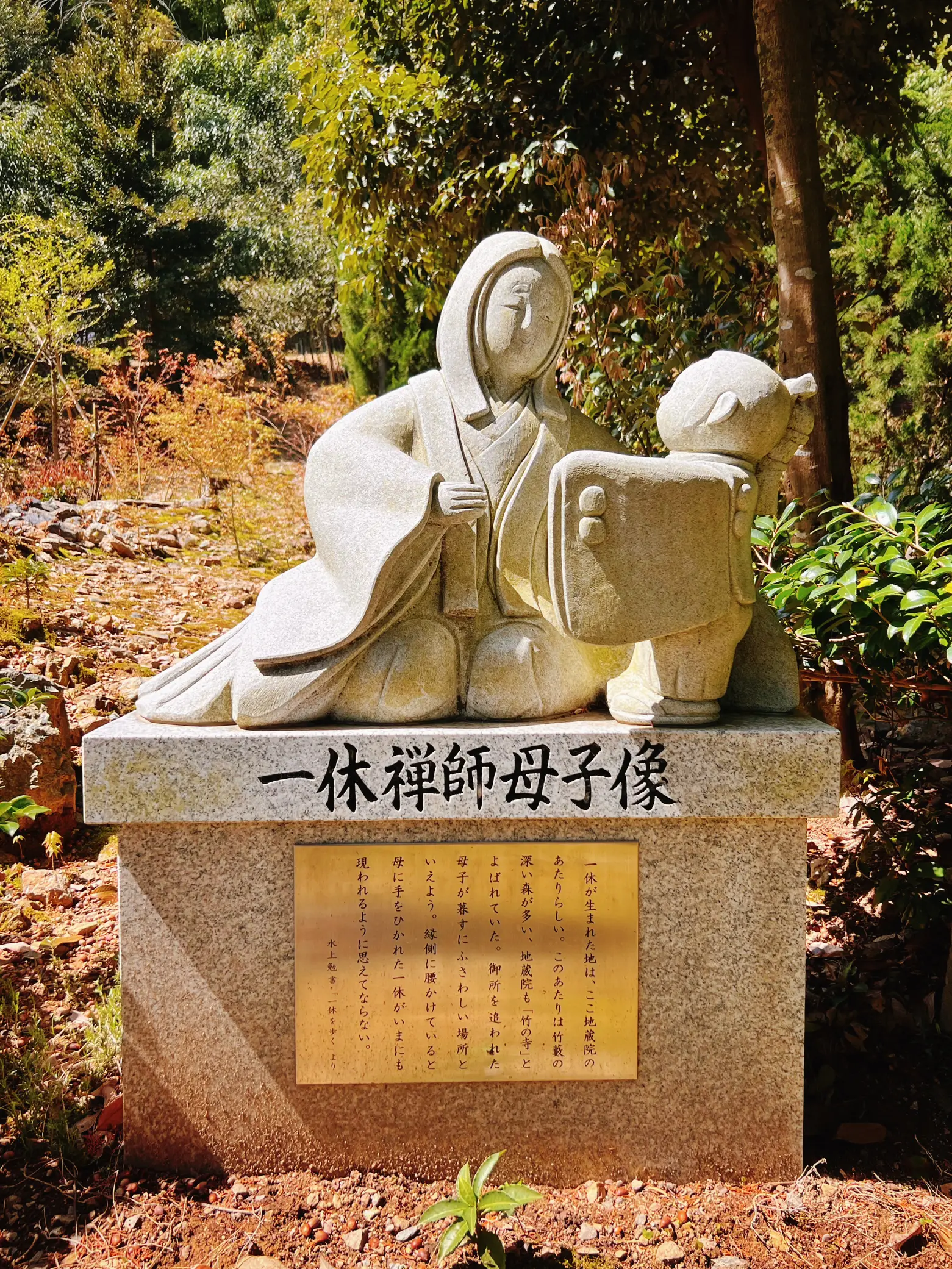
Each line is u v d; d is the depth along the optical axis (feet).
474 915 7.08
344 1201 7.02
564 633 6.53
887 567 7.99
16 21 59.77
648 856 7.07
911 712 12.20
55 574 20.25
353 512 7.07
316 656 7.02
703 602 6.54
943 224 24.04
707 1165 7.30
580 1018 7.16
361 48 22.95
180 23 70.64
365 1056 7.16
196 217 54.65
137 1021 7.13
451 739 6.84
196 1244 6.63
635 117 19.02
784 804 6.88
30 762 11.96
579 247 16.55
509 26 19.06
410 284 24.85
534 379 7.67
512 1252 6.63
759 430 6.98
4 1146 7.39
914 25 18.70
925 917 9.08
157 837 7.02
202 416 31.17
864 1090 8.29
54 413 33.30
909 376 24.16
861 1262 6.55
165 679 7.69
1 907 10.64
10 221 42.42
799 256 13.34
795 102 13.21
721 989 7.16
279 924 7.09
